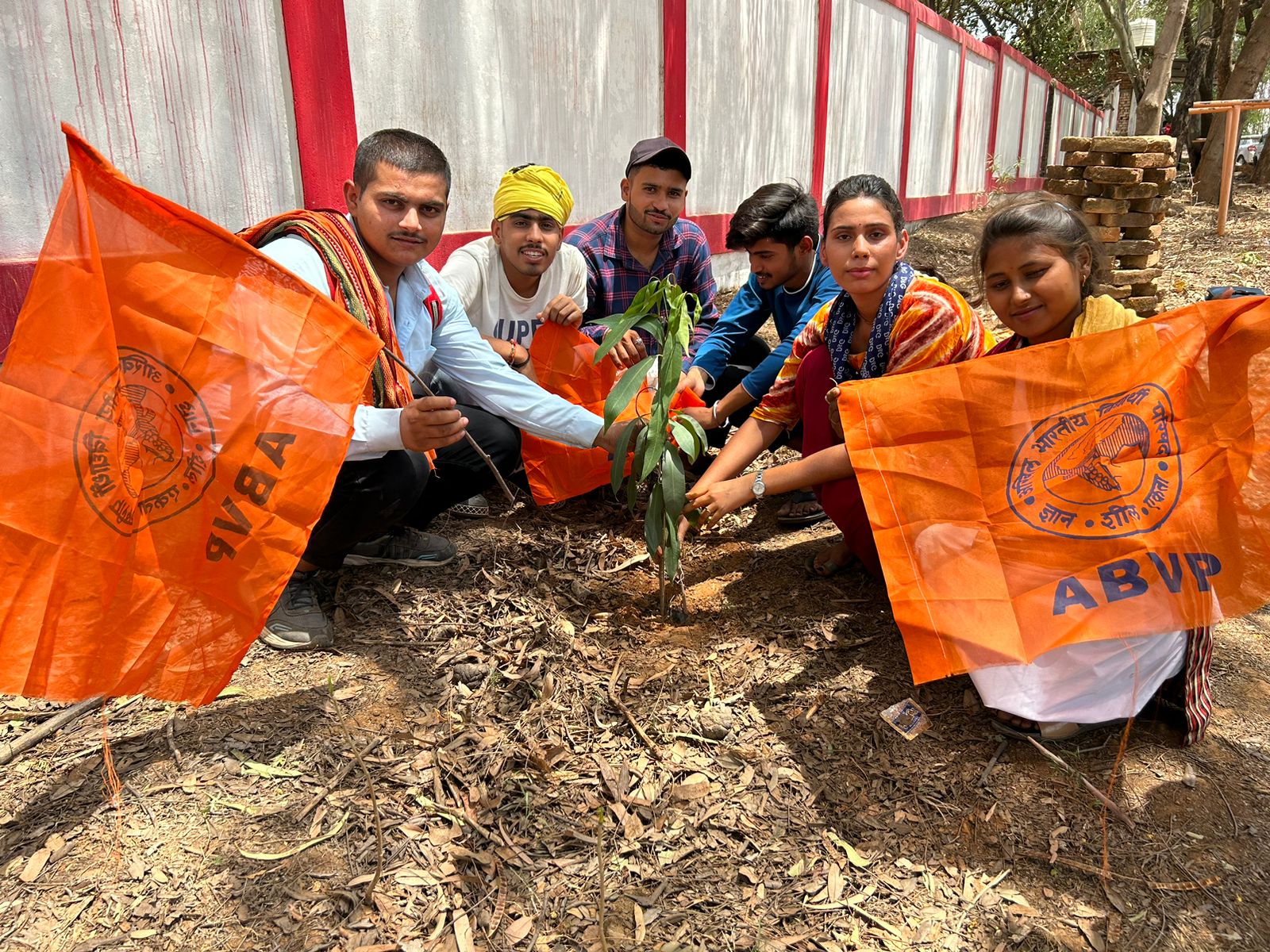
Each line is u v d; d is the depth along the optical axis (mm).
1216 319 1890
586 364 3154
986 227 2121
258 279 1830
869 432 2033
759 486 2379
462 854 1709
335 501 2281
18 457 1649
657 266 3686
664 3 5703
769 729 2109
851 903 1640
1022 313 2088
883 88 10203
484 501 3270
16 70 2740
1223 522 1886
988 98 14727
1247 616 2707
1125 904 1640
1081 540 1933
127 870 1649
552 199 2992
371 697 2158
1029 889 1676
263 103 3398
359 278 2209
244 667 2258
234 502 1812
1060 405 1969
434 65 4062
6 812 1776
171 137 3127
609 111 5348
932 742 2062
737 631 2510
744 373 3727
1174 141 5547
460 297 3117
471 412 2896
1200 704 1997
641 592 2727
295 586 2414
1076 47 22781
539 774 1934
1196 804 1874
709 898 1643
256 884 1630
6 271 2779
